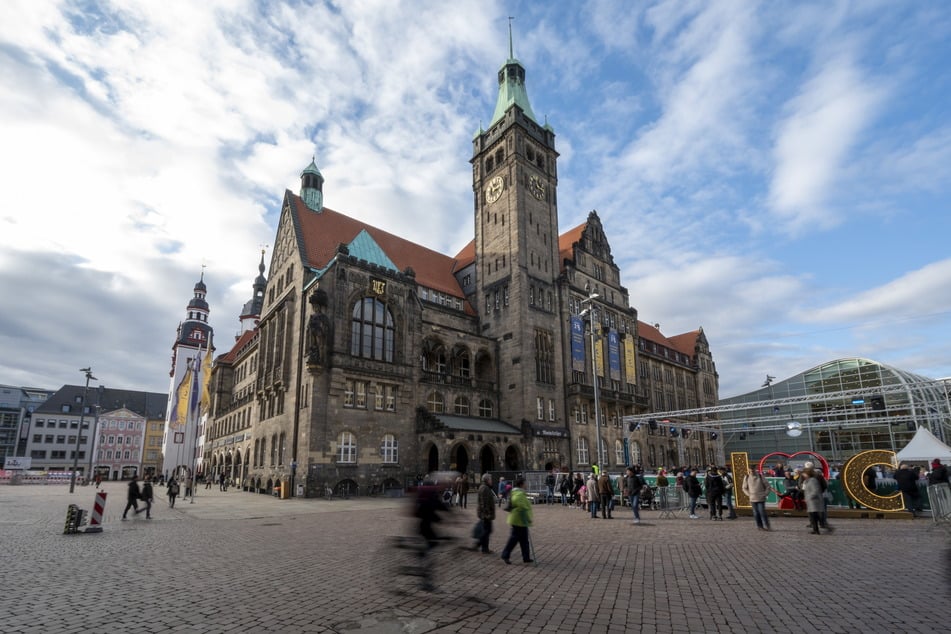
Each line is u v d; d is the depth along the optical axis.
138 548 16.62
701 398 102.19
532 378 59.09
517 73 74.69
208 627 8.43
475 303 68.31
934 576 11.63
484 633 8.06
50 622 8.73
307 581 11.70
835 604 9.56
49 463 140.25
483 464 55.88
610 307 75.12
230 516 27.56
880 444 79.69
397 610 9.34
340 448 43.91
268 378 54.72
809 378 89.00
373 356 48.50
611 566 13.22
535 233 66.62
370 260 52.12
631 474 23.72
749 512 26.44
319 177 65.31
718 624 8.52
